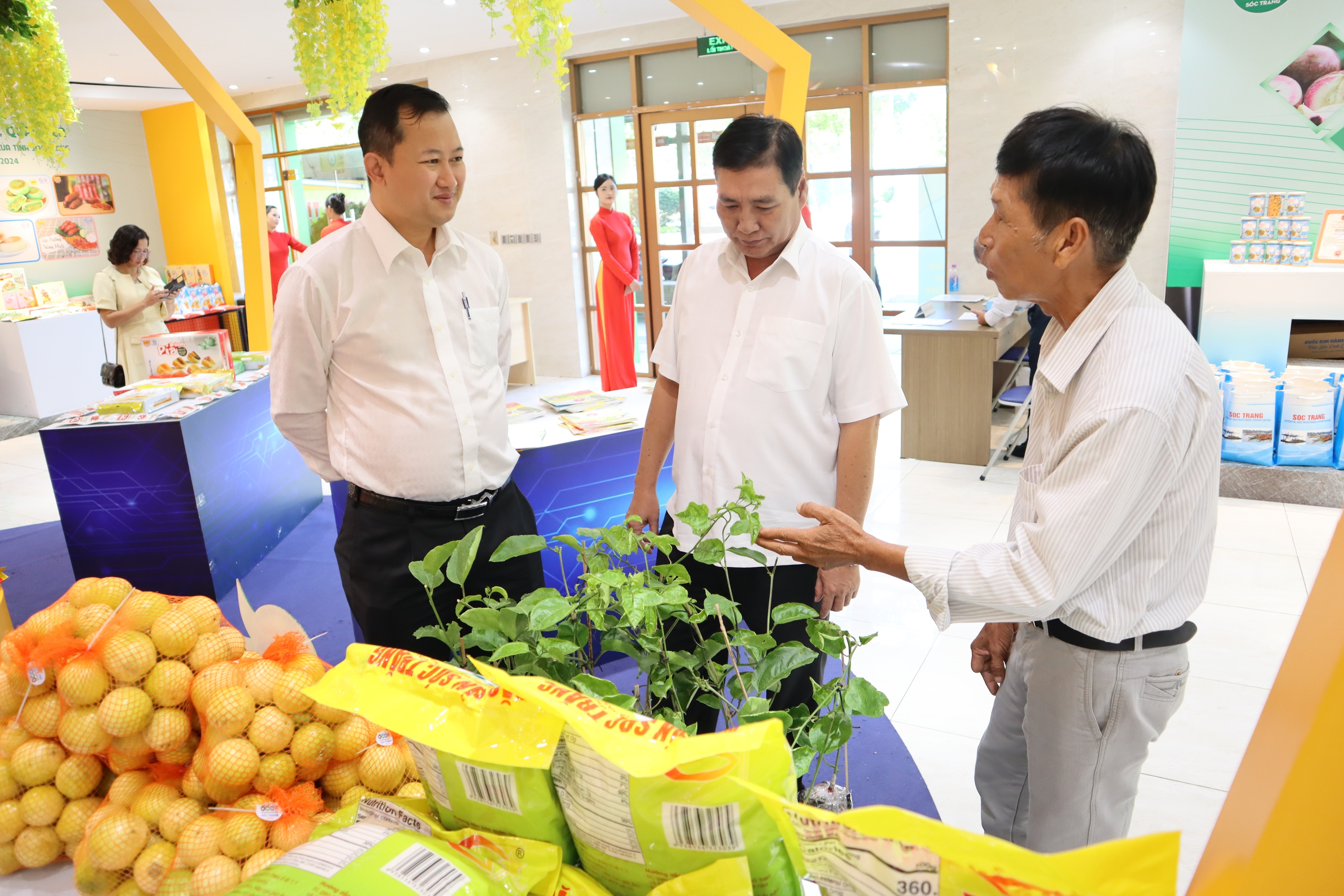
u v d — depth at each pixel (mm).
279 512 4594
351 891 739
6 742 1268
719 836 723
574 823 786
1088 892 536
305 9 3055
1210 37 5512
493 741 775
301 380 1970
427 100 1784
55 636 1244
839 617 3447
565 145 8102
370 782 1189
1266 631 3174
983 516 4496
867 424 1864
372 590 2025
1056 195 1104
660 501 3445
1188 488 1162
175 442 3623
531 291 8672
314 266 1903
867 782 2432
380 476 1969
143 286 6176
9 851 1237
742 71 7320
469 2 6398
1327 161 5414
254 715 1165
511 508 2145
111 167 10383
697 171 7719
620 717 727
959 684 2947
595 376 8781
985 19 6262
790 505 1879
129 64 7902
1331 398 4324
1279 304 4684
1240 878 510
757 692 1062
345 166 9758
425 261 1943
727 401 1866
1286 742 509
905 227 7082
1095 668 1242
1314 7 5230
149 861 1125
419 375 1954
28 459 6461
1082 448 1092
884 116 6934
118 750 1198
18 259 9656
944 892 592
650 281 8258
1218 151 5656
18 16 3537
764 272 1841
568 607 1001
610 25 7469
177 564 3770
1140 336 1120
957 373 5246
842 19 6793
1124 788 1323
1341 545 525
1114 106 6004
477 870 778
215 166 9695
